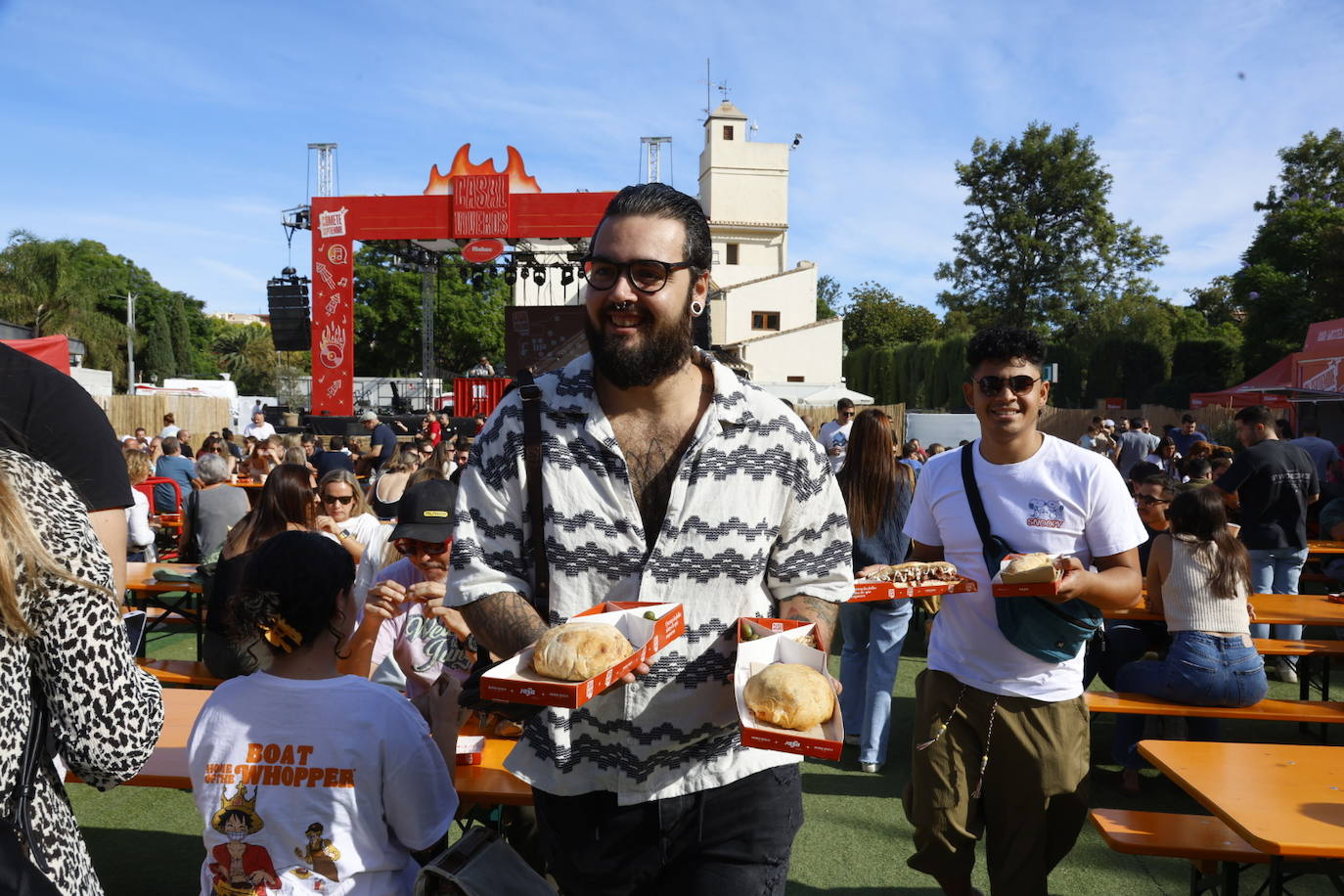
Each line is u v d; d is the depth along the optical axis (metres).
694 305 1.49
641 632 1.38
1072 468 2.52
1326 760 2.60
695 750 1.52
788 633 1.48
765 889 1.56
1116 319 38.50
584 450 1.49
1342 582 7.02
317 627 1.82
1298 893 3.14
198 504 6.40
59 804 1.37
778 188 40.03
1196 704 3.86
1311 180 35.41
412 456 8.07
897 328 57.94
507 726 3.05
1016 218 40.53
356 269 41.28
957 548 2.62
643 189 1.46
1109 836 2.55
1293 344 31.22
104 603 1.34
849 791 4.07
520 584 1.52
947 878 2.58
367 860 1.76
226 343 68.38
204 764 1.78
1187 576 3.91
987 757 2.48
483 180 17.28
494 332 41.66
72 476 1.86
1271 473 5.97
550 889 1.75
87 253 57.47
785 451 1.54
